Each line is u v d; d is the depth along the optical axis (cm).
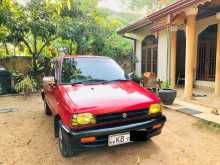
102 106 297
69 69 412
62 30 987
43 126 497
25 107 688
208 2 633
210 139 400
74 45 1192
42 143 401
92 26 1152
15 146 389
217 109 581
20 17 935
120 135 302
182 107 614
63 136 307
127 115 307
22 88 898
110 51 1254
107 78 410
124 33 1306
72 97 320
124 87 372
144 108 321
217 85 796
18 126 498
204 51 962
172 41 927
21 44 1120
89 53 1195
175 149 362
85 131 285
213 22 876
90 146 290
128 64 1327
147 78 804
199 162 319
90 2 1270
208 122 480
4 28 941
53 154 356
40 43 1168
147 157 337
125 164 318
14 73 998
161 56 1073
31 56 1134
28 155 354
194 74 1002
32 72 1030
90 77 403
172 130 448
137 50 1336
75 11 1118
